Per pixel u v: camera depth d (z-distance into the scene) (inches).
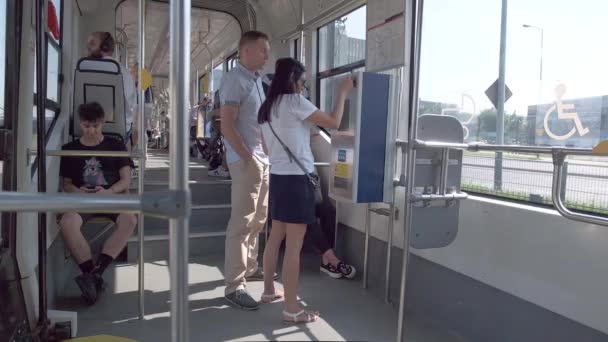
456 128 93.2
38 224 84.7
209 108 302.0
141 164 104.9
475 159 106.3
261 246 172.1
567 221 81.7
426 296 116.1
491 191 102.6
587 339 78.6
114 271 142.7
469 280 103.1
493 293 97.0
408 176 84.0
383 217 134.3
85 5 180.2
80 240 117.1
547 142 90.6
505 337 94.2
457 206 94.7
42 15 80.5
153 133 425.1
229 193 188.5
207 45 313.9
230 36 270.2
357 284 139.2
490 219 97.4
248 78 114.2
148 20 275.9
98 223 141.3
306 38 183.8
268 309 116.6
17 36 82.7
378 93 106.5
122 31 242.8
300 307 119.3
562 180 85.4
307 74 184.7
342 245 159.8
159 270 144.0
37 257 92.6
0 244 74.3
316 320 111.1
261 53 113.7
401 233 125.0
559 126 87.7
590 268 78.0
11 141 81.0
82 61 145.1
